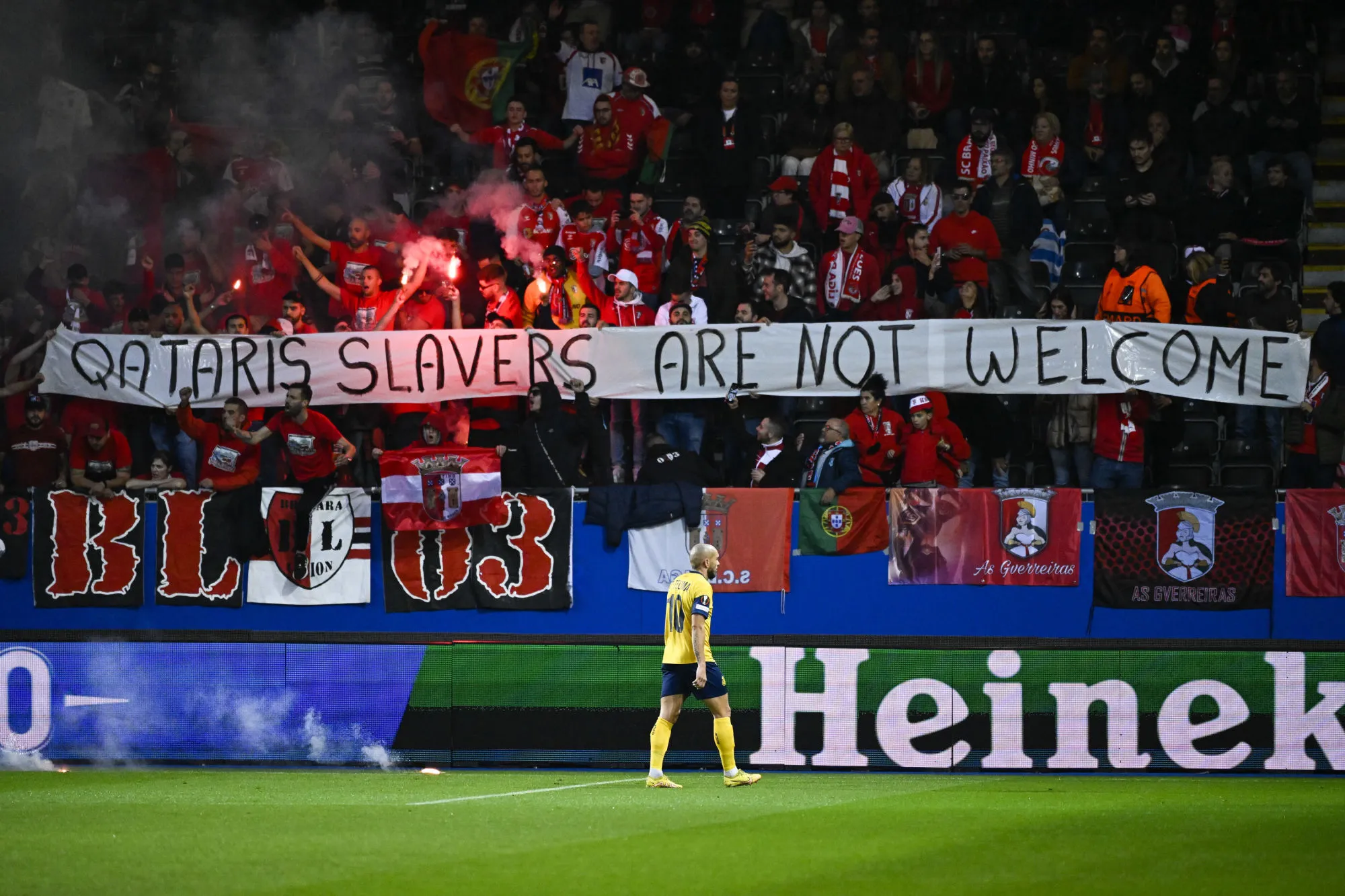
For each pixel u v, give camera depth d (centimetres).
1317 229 6775
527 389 5247
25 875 2873
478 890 2739
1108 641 4878
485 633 5081
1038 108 6619
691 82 6912
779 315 5503
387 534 5106
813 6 7150
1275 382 5125
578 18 7450
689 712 4884
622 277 5666
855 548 5053
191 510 5119
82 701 4941
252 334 5312
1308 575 4997
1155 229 5950
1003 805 3912
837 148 6166
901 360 5194
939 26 7188
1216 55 6719
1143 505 5028
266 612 5112
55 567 5103
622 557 5094
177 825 3506
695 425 5353
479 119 6894
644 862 3022
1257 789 4350
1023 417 5469
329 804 3906
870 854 3117
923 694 4844
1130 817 3681
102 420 5272
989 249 5750
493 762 4909
